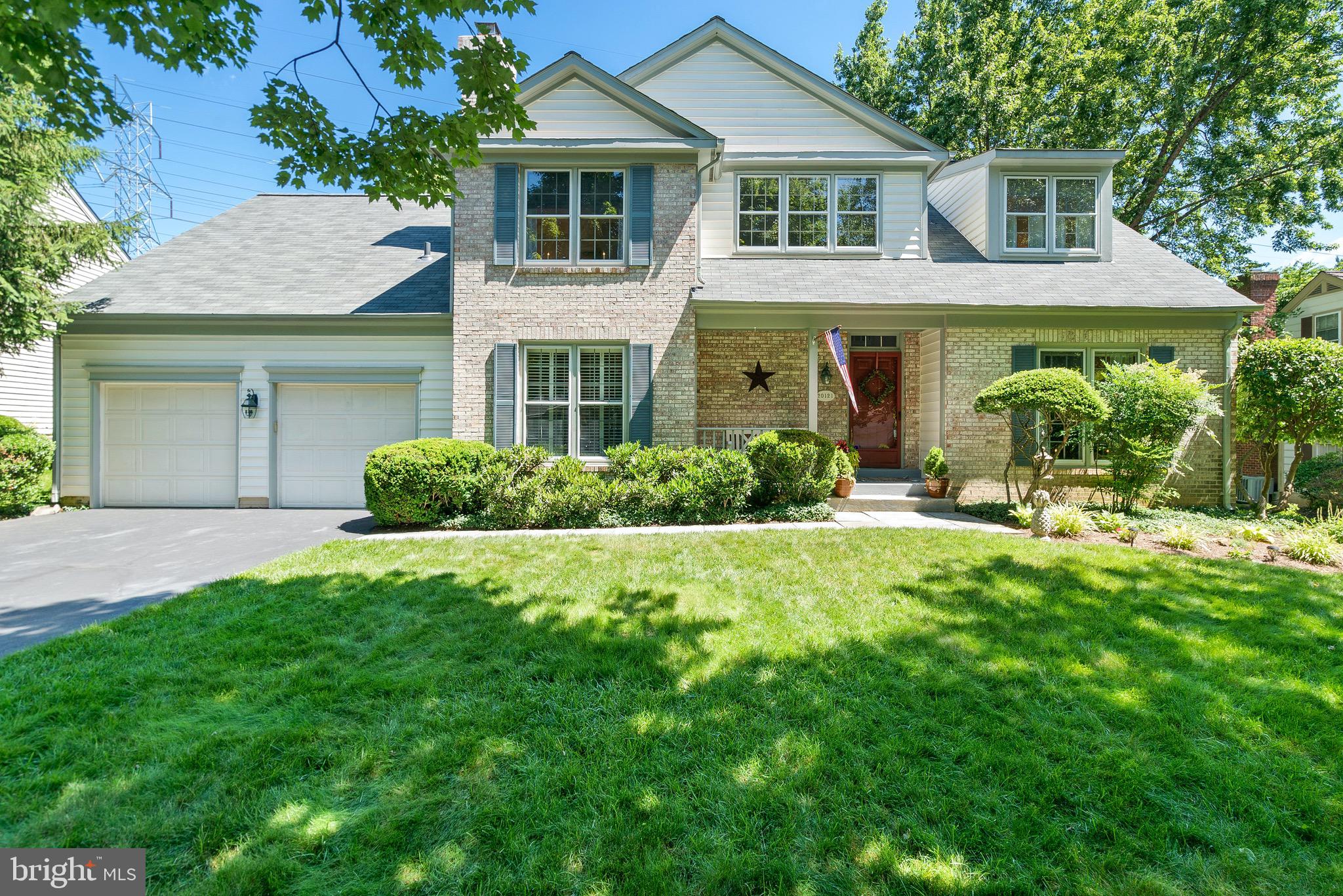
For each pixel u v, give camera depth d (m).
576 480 8.30
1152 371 8.61
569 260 9.60
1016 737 2.73
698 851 2.06
